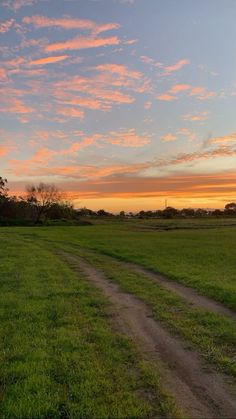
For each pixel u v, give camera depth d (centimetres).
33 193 12194
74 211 13938
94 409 648
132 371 810
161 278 2070
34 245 3925
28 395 689
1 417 626
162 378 781
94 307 1396
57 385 735
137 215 17288
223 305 1448
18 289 1680
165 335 1070
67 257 3019
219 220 12269
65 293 1606
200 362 871
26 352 901
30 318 1212
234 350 952
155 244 4053
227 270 2242
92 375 776
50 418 629
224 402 685
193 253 3145
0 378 768
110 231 6938
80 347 940
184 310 1353
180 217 16738
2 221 10106
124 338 1020
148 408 650
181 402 683
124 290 1736
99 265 2588
